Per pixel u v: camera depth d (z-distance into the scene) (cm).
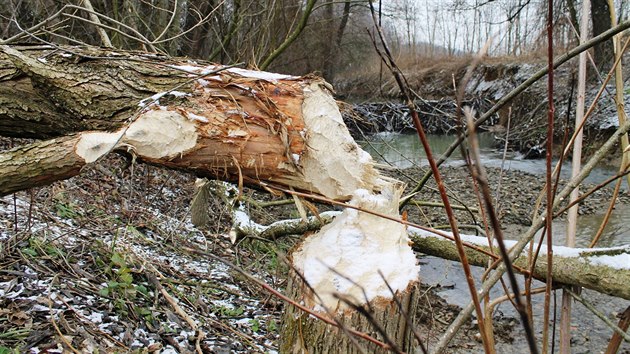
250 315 346
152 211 486
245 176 217
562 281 232
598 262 221
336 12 1308
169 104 211
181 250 422
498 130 1362
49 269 300
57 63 232
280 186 219
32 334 233
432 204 374
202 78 215
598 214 790
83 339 241
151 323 285
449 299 468
